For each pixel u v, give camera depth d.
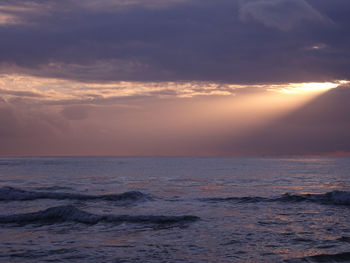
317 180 48.38
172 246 13.20
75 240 14.06
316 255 11.96
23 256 11.80
